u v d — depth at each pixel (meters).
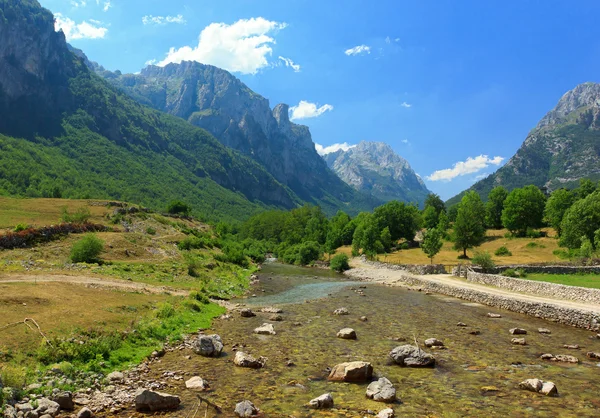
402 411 15.90
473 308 42.72
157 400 15.35
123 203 107.50
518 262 87.12
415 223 139.62
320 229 173.50
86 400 15.94
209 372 20.16
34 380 16.47
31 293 27.64
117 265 51.47
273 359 22.75
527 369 21.64
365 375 19.62
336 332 30.11
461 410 16.09
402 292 56.62
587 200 83.50
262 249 153.75
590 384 19.28
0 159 185.38
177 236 88.81
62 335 21.08
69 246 55.53
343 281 72.94
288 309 40.72
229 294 49.91
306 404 16.34
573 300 40.03
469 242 101.75
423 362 21.89
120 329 24.31
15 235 52.28
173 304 34.56
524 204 123.38
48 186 178.00
